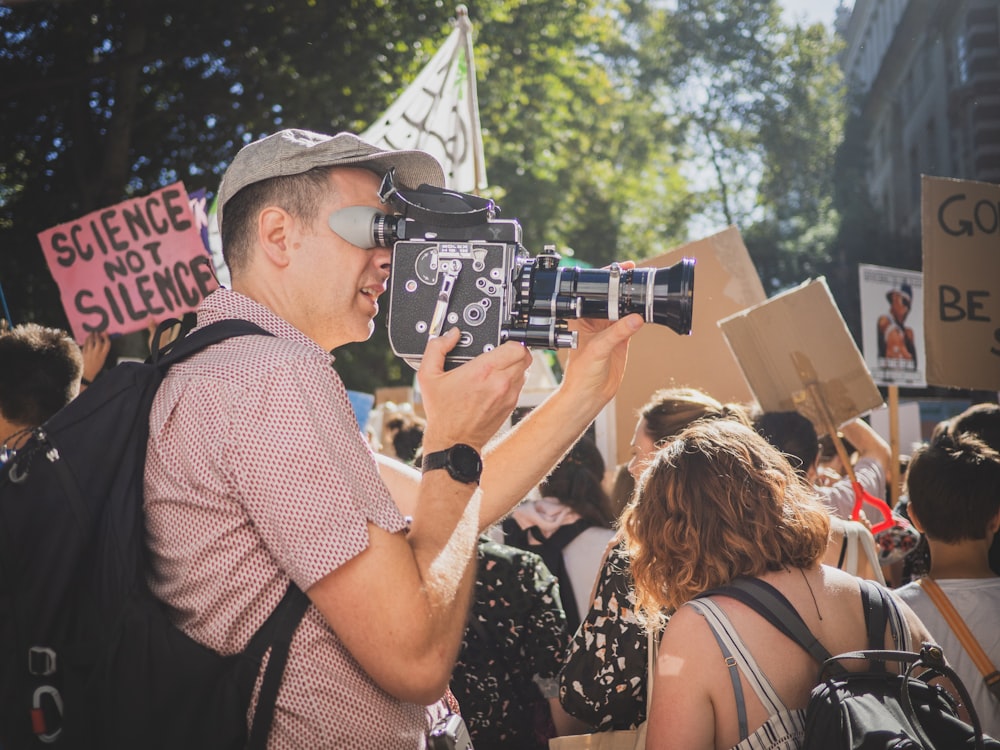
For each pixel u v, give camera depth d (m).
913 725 1.58
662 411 2.79
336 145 1.52
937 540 2.49
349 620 1.26
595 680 2.26
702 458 1.96
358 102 11.74
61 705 1.34
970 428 3.35
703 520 1.90
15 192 12.15
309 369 1.35
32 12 11.21
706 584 1.89
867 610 1.87
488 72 13.68
